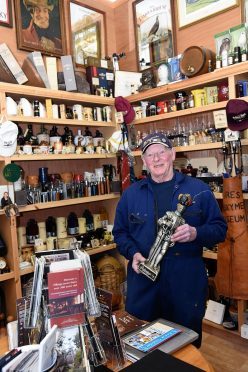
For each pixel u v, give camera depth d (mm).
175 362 952
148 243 1682
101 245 2990
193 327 1637
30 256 2516
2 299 2436
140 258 1599
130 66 3420
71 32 3145
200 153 2863
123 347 1079
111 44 3521
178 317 1638
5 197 2289
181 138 2688
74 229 2898
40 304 984
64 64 2684
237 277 2252
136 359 1057
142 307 1684
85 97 2811
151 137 1717
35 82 2518
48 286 915
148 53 3207
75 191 2783
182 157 2953
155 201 1716
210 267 2719
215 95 2463
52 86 2637
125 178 2938
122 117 2938
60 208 3047
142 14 3225
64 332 936
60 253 1051
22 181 2512
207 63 2441
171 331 1237
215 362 2236
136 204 1760
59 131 2994
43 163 2939
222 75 2338
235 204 2256
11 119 2338
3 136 2242
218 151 2738
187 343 1170
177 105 2674
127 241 1776
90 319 1108
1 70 2379
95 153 2891
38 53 2553
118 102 2930
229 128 2238
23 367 833
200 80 2475
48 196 2596
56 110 2650
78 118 2803
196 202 1674
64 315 928
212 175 2627
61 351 921
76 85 2725
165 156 1689
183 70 2541
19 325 1062
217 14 2688
